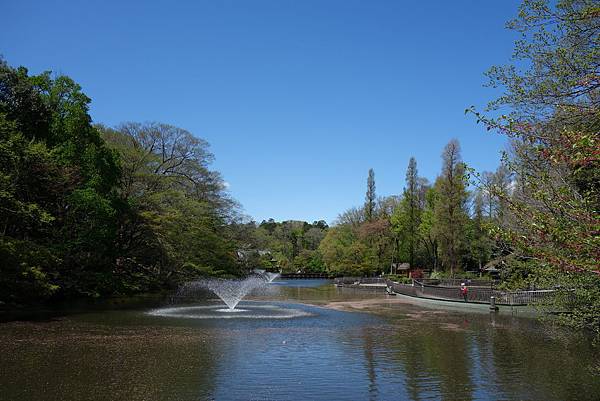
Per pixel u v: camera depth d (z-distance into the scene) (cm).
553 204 620
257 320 2369
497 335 1958
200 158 4828
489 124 692
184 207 4066
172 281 4366
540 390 1116
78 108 3055
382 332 2030
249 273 6225
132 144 4384
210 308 2967
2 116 2327
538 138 689
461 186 5162
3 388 1068
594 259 558
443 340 1822
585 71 820
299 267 10681
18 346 1563
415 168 6950
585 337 1842
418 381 1190
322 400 1023
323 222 15525
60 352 1477
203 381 1155
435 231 5350
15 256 2209
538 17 862
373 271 7569
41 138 2861
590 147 545
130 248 3812
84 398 1004
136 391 1059
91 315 2455
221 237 4866
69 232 2961
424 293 3872
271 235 11588
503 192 680
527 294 2927
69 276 2966
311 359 1434
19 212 2302
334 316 2658
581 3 827
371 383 1166
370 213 8281
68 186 2852
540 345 1717
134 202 3666
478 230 5422
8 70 2714
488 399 1043
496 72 908
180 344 1652
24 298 2672
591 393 1091
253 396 1041
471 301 3281
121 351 1509
